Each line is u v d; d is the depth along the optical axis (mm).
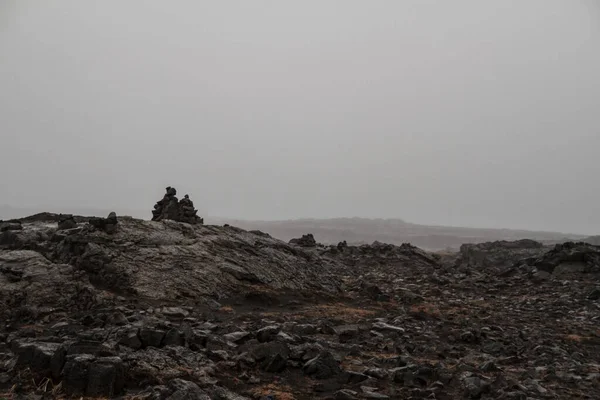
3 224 22078
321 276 24031
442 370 11406
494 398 9922
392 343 14008
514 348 14719
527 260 36469
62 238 19000
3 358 9828
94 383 8453
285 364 10812
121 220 21266
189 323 13891
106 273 16891
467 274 33844
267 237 28562
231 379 9766
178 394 8203
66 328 12133
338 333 14547
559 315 21891
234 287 19203
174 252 19797
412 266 37375
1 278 15070
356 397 9375
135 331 11078
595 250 33656
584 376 12438
